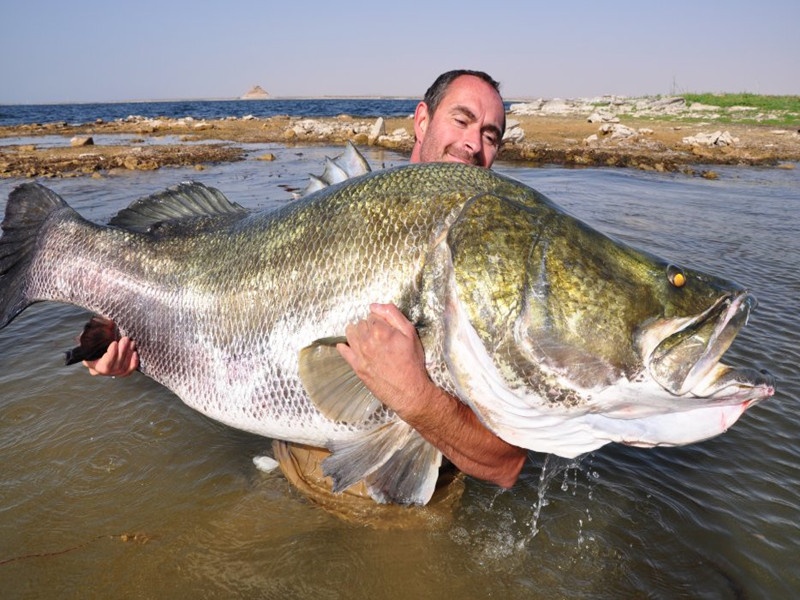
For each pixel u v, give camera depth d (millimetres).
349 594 990
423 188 935
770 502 1213
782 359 1778
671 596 992
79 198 4062
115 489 1227
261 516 1161
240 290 1060
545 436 885
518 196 902
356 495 1144
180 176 5348
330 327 960
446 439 902
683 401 815
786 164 7059
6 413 1472
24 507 1166
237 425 1099
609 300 814
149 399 1562
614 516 1173
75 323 2006
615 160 6965
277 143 9320
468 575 1032
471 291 836
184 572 1024
